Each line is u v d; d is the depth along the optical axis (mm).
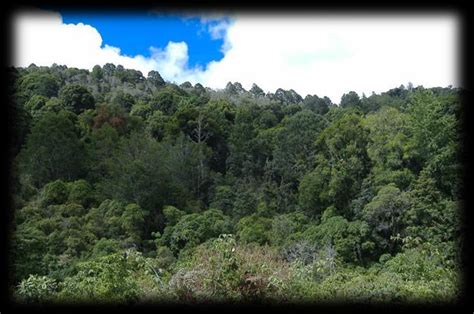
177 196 36750
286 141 41438
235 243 4398
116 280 4059
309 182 34094
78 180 32625
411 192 26484
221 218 30875
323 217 31531
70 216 27953
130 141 38875
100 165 35812
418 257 5355
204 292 3982
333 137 34781
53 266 12711
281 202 37812
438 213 25109
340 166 32906
